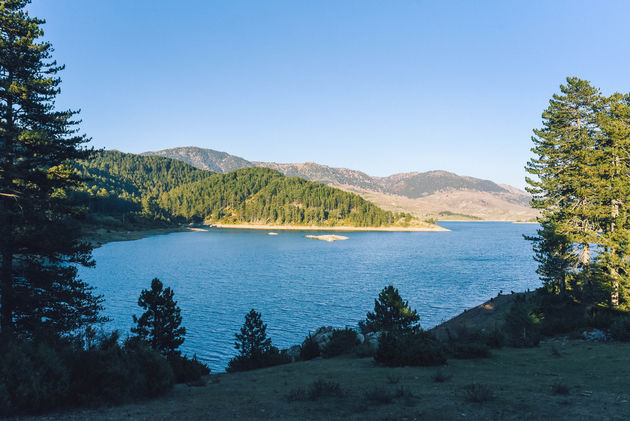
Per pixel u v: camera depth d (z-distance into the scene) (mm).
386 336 19906
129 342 15836
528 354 20281
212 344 40625
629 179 38344
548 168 46875
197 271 91125
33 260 26031
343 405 10852
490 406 10125
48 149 24812
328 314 53562
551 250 43719
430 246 169000
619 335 22297
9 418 10211
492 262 111875
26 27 25719
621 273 35938
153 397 13305
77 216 27141
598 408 9633
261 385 15461
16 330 23719
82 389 12219
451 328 38781
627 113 39625
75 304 26750
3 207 24344
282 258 119938
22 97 24703
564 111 46094
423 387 12875
